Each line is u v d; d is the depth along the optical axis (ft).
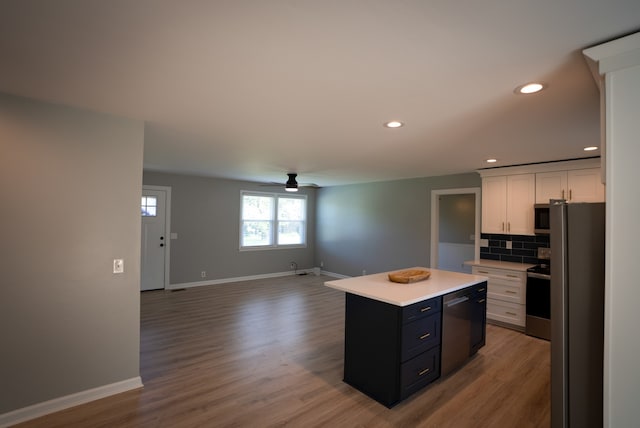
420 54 5.06
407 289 9.12
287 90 6.59
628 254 4.21
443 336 9.38
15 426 7.08
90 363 8.10
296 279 24.59
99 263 8.20
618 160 4.31
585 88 6.26
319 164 15.44
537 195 14.29
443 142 10.74
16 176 7.20
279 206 26.07
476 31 4.39
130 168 8.63
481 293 11.23
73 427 7.13
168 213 20.62
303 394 8.67
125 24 4.31
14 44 4.86
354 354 9.07
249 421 7.48
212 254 22.47
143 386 8.91
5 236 7.09
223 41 4.74
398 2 3.79
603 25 4.18
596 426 4.94
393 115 8.05
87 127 8.02
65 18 4.17
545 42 4.64
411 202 20.48
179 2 3.82
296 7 3.90
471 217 25.14
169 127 9.40
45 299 7.52
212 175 20.54
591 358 4.98
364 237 23.43
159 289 20.56
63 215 7.73
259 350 11.53
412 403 8.29
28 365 7.33
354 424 7.43
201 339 12.52
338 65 5.47
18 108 7.20
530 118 8.09
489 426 7.42
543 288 13.01
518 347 12.03
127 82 6.30
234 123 8.93
